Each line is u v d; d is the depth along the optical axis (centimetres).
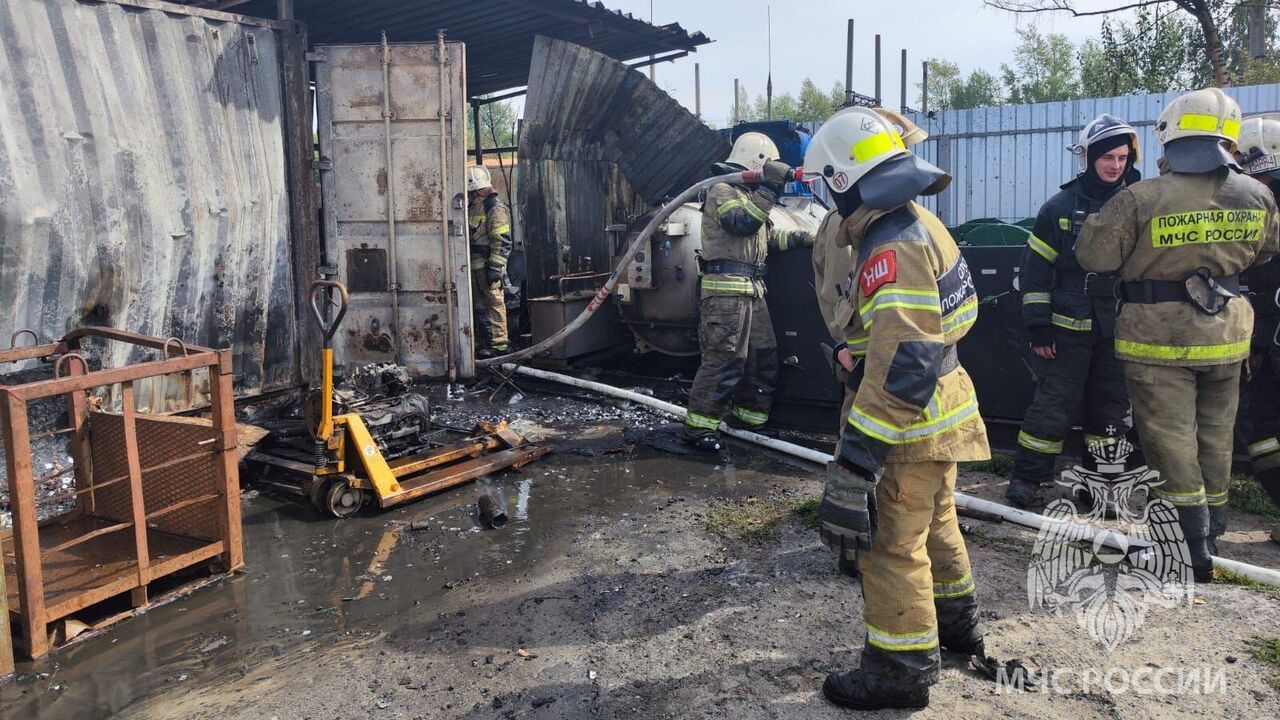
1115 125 410
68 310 534
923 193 244
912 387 237
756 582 384
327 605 374
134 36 562
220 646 338
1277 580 361
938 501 287
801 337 632
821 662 312
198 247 610
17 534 322
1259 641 317
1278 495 424
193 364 382
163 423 414
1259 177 424
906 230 248
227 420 398
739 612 355
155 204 576
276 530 466
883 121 261
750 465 571
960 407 264
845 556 251
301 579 402
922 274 243
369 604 374
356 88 727
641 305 786
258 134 657
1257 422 423
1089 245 371
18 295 506
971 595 296
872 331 245
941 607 296
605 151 912
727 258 576
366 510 495
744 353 587
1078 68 3052
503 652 329
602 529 458
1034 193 1673
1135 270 363
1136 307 364
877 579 268
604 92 852
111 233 546
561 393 767
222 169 625
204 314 626
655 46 1072
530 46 1034
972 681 294
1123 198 362
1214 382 374
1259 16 1509
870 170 251
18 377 495
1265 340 416
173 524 421
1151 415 366
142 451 425
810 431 644
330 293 584
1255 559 398
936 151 1747
